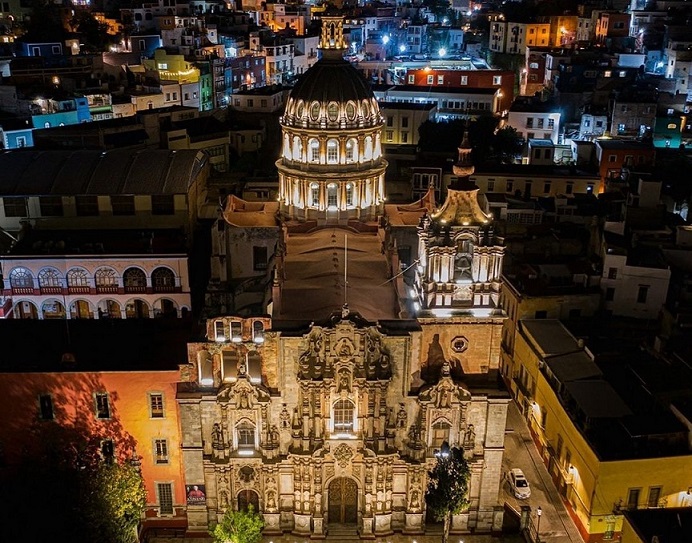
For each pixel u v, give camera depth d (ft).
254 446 230.07
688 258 335.26
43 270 314.76
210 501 234.58
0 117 499.10
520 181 457.68
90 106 536.42
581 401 243.60
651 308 315.17
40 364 223.30
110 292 320.09
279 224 309.63
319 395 222.48
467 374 241.35
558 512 248.11
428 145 520.83
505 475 264.72
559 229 378.12
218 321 220.43
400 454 231.30
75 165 355.97
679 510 199.52
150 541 233.14
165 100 591.37
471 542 235.20
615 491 224.53
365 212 312.71
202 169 387.34
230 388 220.64
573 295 309.22
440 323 235.20
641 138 549.54
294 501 234.99
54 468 209.46
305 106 303.89
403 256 309.83
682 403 239.50
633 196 370.53
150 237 331.77
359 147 306.35
